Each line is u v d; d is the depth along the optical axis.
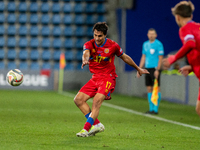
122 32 65.69
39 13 76.44
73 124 22.75
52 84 66.00
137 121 25.31
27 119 25.00
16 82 20.91
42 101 42.25
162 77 50.69
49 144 15.47
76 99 17.94
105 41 17.48
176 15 13.95
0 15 75.44
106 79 17.64
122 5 65.50
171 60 13.59
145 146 15.66
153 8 63.12
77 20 76.19
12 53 73.88
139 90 54.31
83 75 67.50
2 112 29.36
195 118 28.39
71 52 74.88
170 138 18.06
